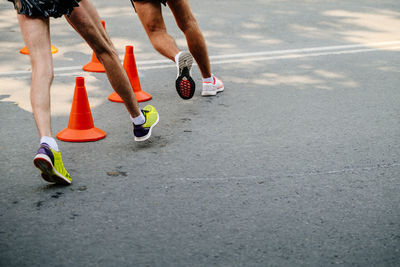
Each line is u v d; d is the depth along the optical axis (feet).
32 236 10.38
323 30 29.68
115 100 18.42
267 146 15.11
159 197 12.08
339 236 10.69
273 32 28.73
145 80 20.70
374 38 28.55
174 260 9.75
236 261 9.78
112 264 9.57
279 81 21.12
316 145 15.29
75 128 15.16
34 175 12.98
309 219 11.30
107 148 14.71
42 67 11.91
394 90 20.52
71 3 12.03
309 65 23.36
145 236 10.50
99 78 20.79
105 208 11.53
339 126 16.80
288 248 10.24
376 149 15.16
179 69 16.06
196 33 17.51
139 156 14.24
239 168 13.69
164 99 18.74
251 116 17.39
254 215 11.40
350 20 32.32
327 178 13.24
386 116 17.80
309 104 18.69
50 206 11.53
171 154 14.42
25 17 11.87
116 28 28.12
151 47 25.23
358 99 19.38
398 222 11.30
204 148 14.87
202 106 18.15
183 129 16.19
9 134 15.37
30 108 17.46
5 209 11.34
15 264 9.48
